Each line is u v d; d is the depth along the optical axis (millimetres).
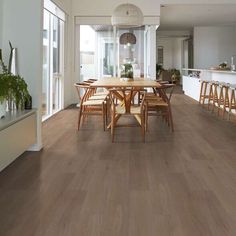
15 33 4203
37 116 4297
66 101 9180
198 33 15336
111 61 10188
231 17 12805
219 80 9273
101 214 2500
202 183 3191
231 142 4938
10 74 3781
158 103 5699
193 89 11633
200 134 5535
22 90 3840
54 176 3363
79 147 4582
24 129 3818
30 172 3480
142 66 10203
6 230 2252
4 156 3227
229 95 8211
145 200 2770
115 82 5879
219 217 2465
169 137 5285
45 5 6941
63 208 2604
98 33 10062
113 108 4977
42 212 2531
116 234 2199
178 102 10469
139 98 6863
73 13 9594
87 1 9570
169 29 16406
